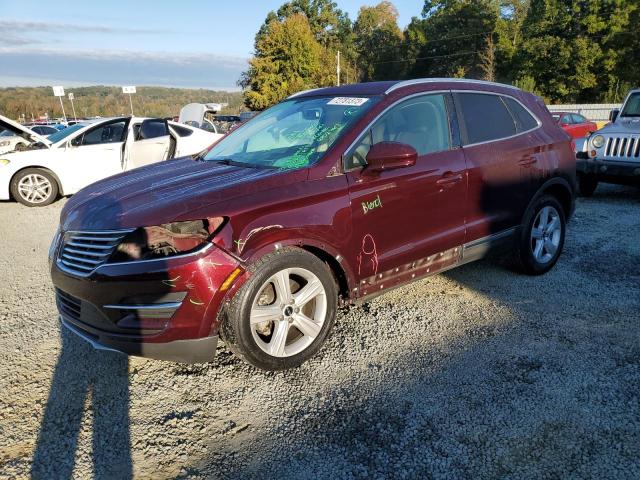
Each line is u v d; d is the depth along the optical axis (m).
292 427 2.68
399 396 2.89
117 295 2.76
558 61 42.69
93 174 9.06
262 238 2.89
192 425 2.72
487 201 4.05
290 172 3.14
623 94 40.50
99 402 2.93
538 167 4.41
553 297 4.16
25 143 9.69
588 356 3.24
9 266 5.42
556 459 2.38
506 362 3.20
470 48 62.59
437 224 3.75
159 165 4.08
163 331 2.75
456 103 4.00
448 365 3.19
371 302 4.16
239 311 2.84
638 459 2.37
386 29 76.50
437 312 3.94
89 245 2.90
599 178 7.90
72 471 2.40
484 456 2.42
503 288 4.37
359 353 3.38
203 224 2.81
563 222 4.76
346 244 3.25
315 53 51.59
